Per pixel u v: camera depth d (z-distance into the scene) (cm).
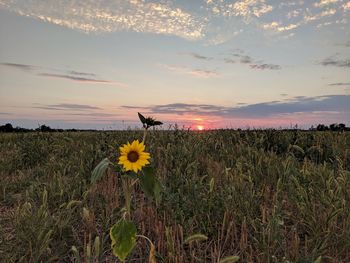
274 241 345
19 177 654
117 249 270
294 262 316
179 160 635
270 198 498
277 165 603
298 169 574
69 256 365
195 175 533
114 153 679
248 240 387
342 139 869
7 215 460
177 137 833
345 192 468
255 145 800
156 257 338
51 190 517
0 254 352
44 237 367
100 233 404
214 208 431
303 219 408
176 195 445
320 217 395
